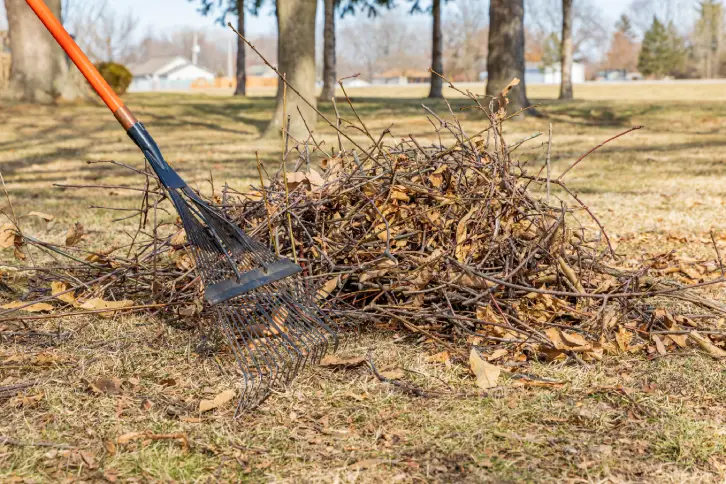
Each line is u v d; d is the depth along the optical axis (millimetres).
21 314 3799
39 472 2297
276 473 2303
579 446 2451
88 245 5453
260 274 3242
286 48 14977
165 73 111812
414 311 3500
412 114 20938
